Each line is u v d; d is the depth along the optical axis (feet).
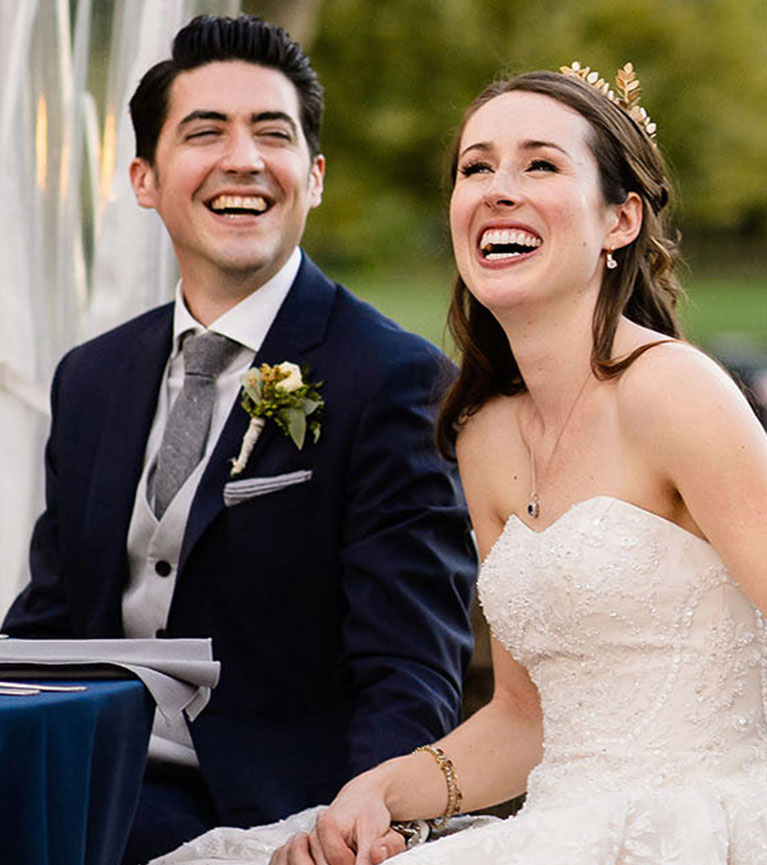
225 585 13.62
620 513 10.79
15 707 9.71
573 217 11.05
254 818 13.07
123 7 18.13
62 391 14.82
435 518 13.62
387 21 65.51
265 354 14.03
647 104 68.23
